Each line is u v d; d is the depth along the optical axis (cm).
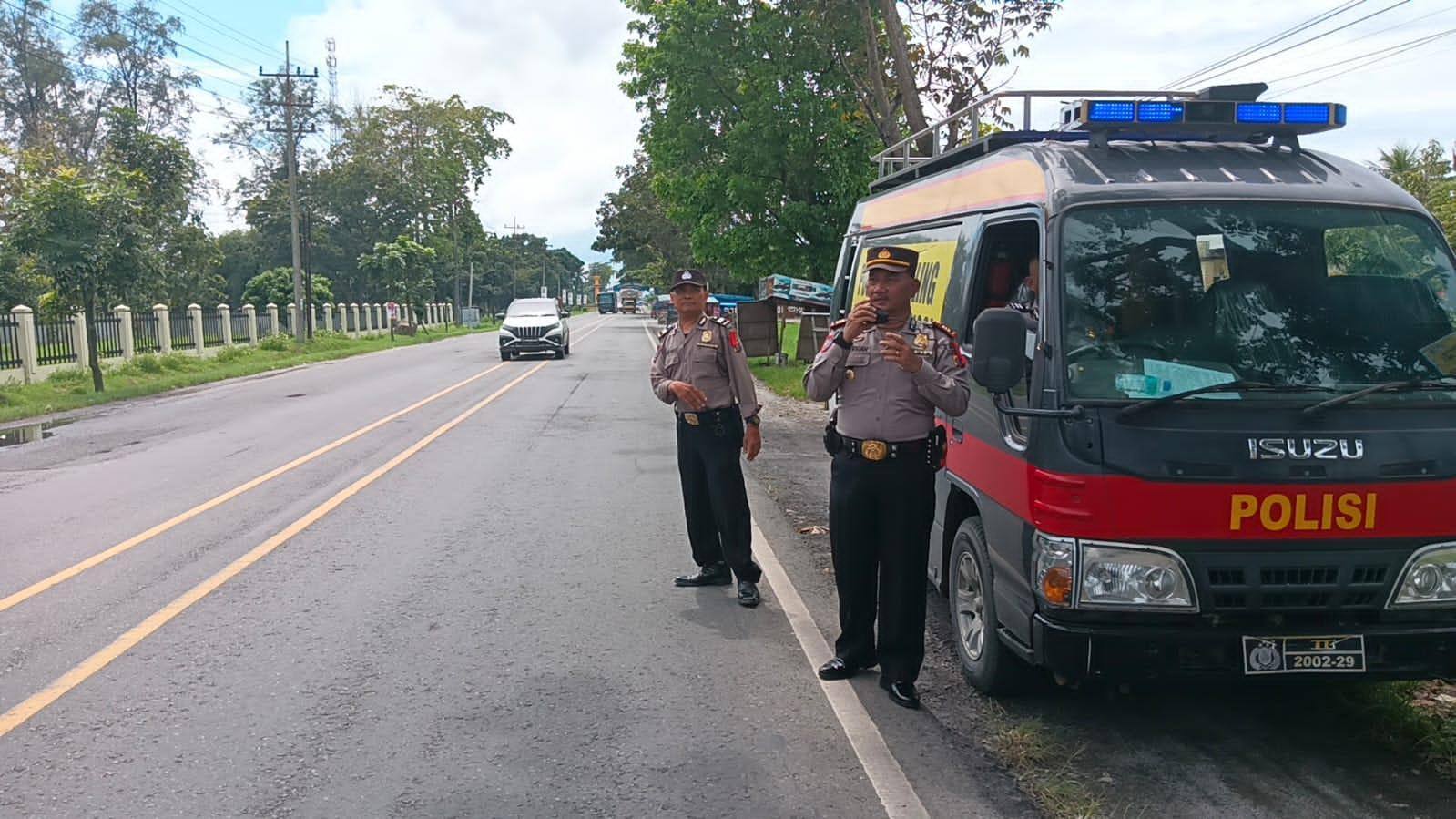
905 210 688
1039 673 466
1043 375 417
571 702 473
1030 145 500
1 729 441
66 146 4903
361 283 7206
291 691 485
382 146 7138
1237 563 380
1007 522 436
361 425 1455
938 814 373
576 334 4875
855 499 470
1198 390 393
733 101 2266
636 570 697
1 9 4822
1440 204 1228
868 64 1873
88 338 2266
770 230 2262
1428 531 382
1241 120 470
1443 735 411
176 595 634
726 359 623
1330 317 423
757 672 514
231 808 374
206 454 1209
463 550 747
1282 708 461
